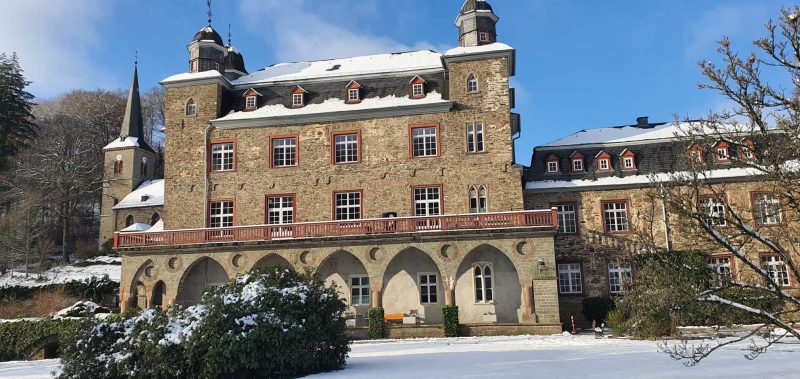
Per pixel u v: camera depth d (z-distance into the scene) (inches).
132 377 642.8
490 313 1251.8
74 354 676.7
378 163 1405.0
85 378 664.4
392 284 1299.2
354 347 980.6
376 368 674.8
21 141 2453.2
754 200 1295.5
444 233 1219.9
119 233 1363.2
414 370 636.1
